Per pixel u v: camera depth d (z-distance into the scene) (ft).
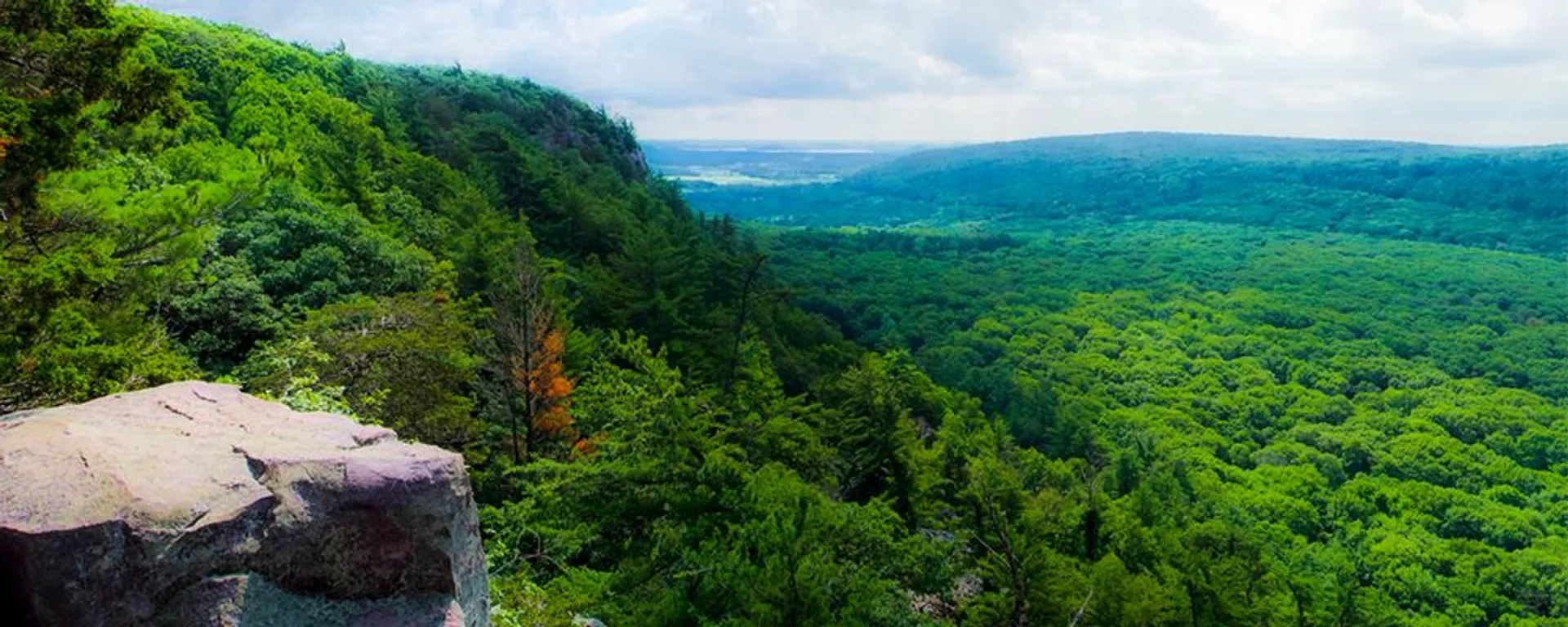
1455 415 269.44
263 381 57.62
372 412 63.46
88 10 34.81
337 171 123.65
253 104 145.28
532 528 53.52
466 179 168.66
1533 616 149.07
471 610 20.42
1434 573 164.35
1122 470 179.52
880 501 68.49
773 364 145.38
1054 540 100.83
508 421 79.97
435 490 19.10
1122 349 354.33
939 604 79.97
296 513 17.87
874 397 91.20
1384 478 223.92
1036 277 513.04
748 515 54.70
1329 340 377.30
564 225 177.37
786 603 45.65
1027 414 234.58
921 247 596.70
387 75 284.41
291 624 17.30
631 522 58.23
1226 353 358.64
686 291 139.03
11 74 33.12
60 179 35.53
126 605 15.97
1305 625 101.04
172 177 68.18
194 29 194.49
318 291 80.43
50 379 29.71
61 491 16.39
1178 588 86.02
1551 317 428.97
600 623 40.73
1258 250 637.71
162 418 20.57
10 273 29.86
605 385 68.33
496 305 79.77
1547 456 243.40
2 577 15.74
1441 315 433.07
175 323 70.13
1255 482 213.66
